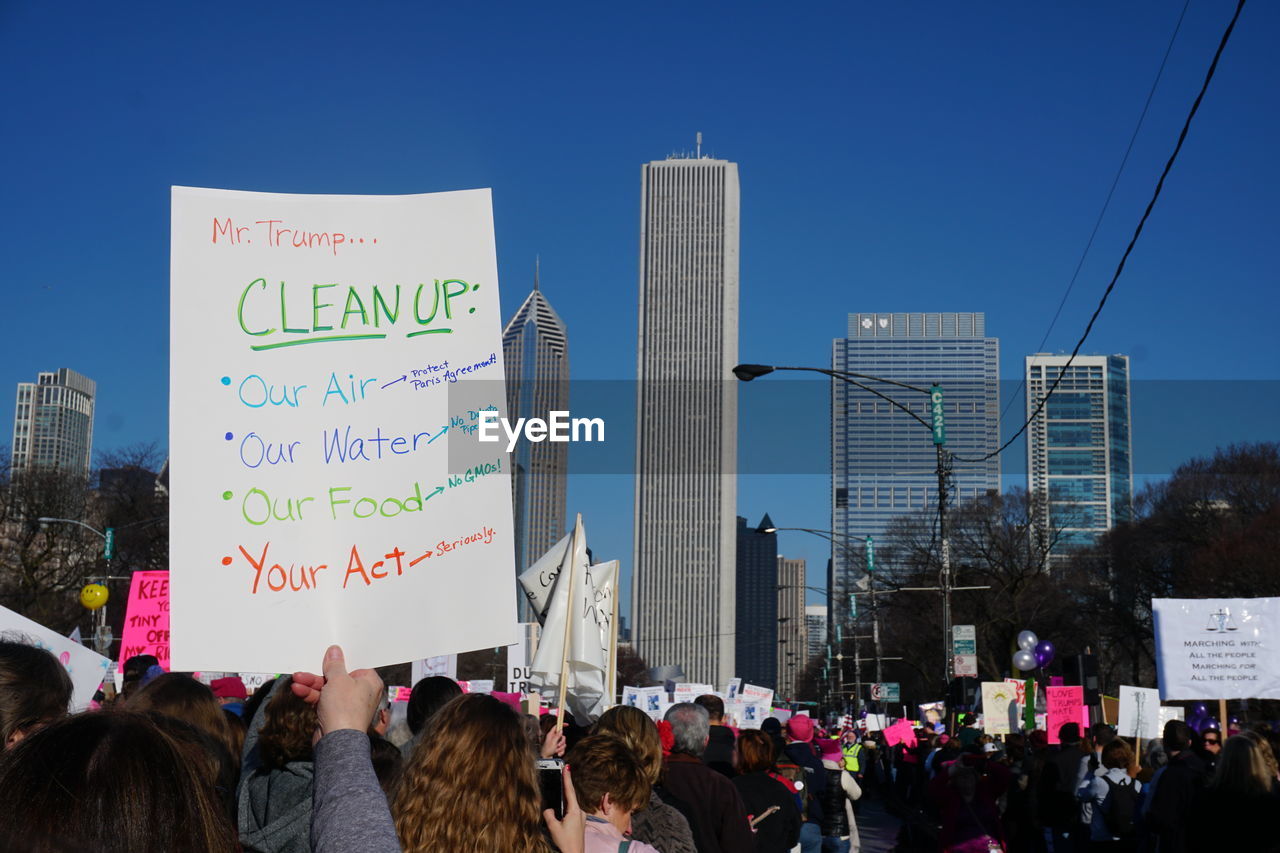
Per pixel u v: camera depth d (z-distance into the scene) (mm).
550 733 6539
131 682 7887
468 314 3852
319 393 3738
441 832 3455
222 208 3787
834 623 106938
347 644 3598
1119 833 13688
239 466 3646
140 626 14539
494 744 3553
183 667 3506
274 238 3805
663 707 24797
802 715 13109
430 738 3594
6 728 3500
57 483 51281
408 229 3875
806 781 12742
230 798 4621
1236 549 51281
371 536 3664
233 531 3607
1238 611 13734
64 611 51750
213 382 3682
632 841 4613
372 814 2480
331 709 2725
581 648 9719
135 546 51781
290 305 3779
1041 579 62312
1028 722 24797
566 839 4078
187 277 3725
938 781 12969
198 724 4875
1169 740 11156
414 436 3748
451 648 3648
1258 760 6594
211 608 3551
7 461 51688
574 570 7758
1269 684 13656
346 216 3855
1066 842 15711
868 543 56594
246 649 3549
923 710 42406
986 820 12906
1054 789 15359
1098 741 14648
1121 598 66125
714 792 6805
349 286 3822
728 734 9453
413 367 3795
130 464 52938
